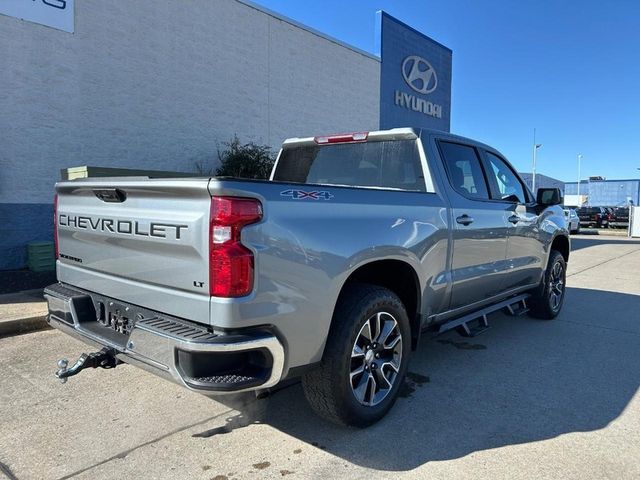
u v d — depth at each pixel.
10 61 8.71
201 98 11.98
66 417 3.51
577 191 63.97
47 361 4.62
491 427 3.40
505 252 4.91
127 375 4.28
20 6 8.77
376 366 3.38
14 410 3.62
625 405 3.77
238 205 2.51
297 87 14.66
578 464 2.93
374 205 3.32
